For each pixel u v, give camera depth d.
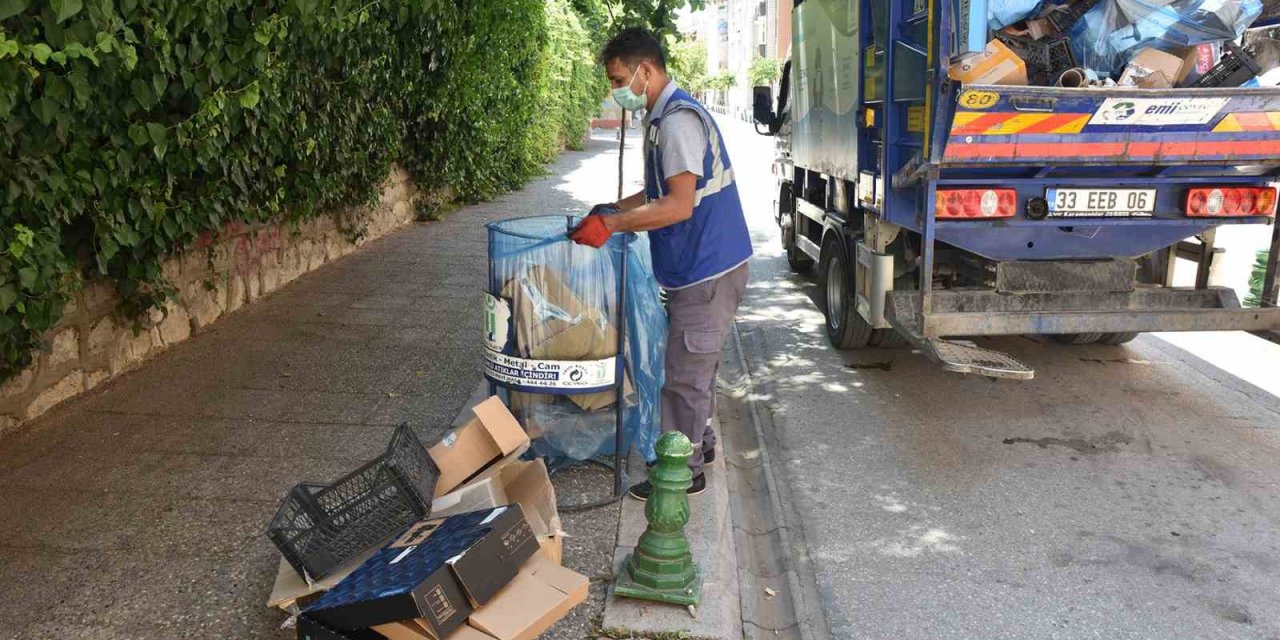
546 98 20.05
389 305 7.72
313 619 2.76
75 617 3.16
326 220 9.33
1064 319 5.19
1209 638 3.41
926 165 4.84
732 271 3.86
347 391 5.55
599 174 19.94
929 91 4.73
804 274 10.13
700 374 3.95
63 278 4.87
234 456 4.54
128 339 5.84
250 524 3.85
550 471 4.36
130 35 4.28
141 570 3.47
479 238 11.21
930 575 3.87
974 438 5.39
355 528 3.17
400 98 10.32
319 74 7.61
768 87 9.99
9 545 3.63
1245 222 5.42
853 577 3.87
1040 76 5.19
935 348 4.91
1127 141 4.88
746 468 5.11
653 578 3.31
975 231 5.41
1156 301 5.61
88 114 4.48
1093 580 3.82
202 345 6.40
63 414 5.05
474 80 12.59
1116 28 5.03
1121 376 6.49
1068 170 5.20
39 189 4.23
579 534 3.82
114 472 4.33
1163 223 5.39
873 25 5.77
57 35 3.94
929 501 4.58
